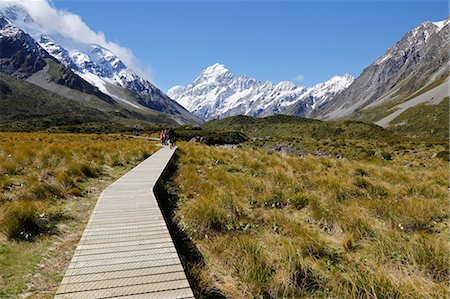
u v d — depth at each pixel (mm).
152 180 12156
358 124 141500
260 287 5242
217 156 21875
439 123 158000
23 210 7164
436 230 8273
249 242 6469
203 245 7121
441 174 16125
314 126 156875
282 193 11203
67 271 4785
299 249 6438
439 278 5742
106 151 21297
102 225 6879
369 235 7758
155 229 6668
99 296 4160
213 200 9688
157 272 4840
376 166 19125
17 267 5492
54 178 11352
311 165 18078
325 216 8812
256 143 74938
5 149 17203
